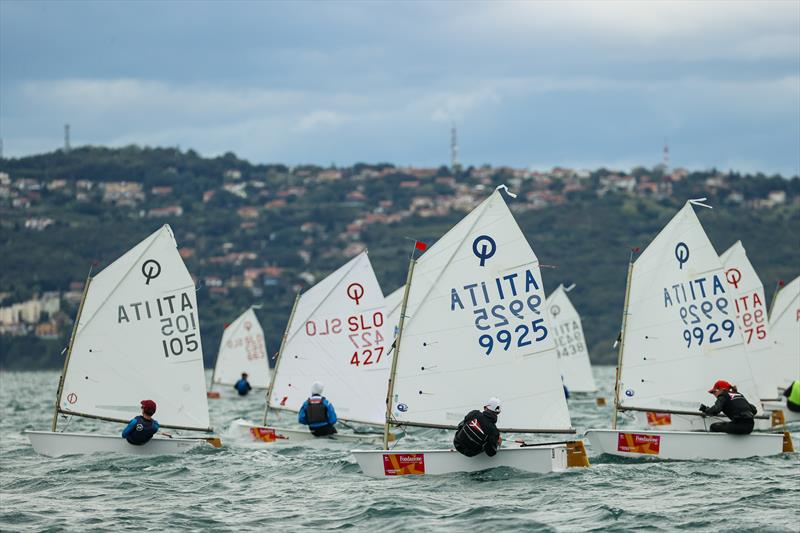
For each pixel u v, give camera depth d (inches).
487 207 3184.1
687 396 3659.0
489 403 3068.4
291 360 4515.3
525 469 3129.9
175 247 3777.1
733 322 3688.5
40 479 3218.5
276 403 4522.6
